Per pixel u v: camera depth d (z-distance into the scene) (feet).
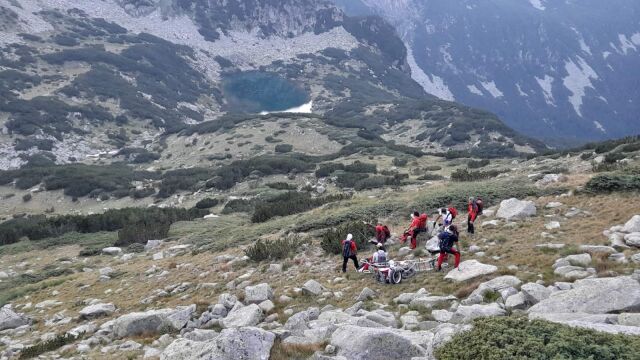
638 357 22.50
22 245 146.51
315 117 381.19
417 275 58.70
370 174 209.77
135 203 217.15
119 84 470.80
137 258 114.32
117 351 51.78
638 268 45.47
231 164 254.06
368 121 476.54
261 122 363.56
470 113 442.91
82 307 78.59
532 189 91.50
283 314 54.39
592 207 72.08
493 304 41.27
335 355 34.71
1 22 530.68
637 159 117.29
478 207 72.54
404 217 91.35
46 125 352.49
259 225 116.98
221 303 59.16
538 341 24.31
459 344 26.96
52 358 54.13
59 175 252.01
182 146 341.82
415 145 387.55
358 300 54.19
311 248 81.15
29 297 92.12
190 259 95.71
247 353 35.96
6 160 297.53
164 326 56.49
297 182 219.20
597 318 32.30
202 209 182.09
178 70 603.67
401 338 33.12
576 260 49.21
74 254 131.85
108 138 369.30
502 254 58.34
